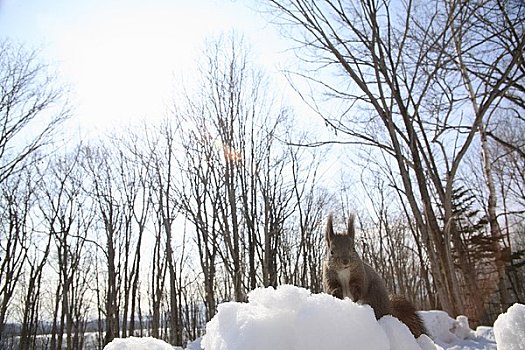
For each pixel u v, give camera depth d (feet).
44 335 121.90
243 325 5.26
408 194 43.04
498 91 44.34
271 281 63.36
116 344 5.97
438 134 46.42
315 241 97.19
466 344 24.97
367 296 14.61
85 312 119.65
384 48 44.80
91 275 110.93
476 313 44.65
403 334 6.47
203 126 60.80
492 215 60.95
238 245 56.34
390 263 116.88
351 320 5.48
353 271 14.78
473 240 63.62
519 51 43.47
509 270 65.92
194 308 101.91
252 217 59.98
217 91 61.41
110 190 93.09
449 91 48.11
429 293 86.33
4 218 83.41
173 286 74.95
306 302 5.56
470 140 42.88
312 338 5.24
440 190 44.78
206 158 60.03
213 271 63.93
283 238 87.45
